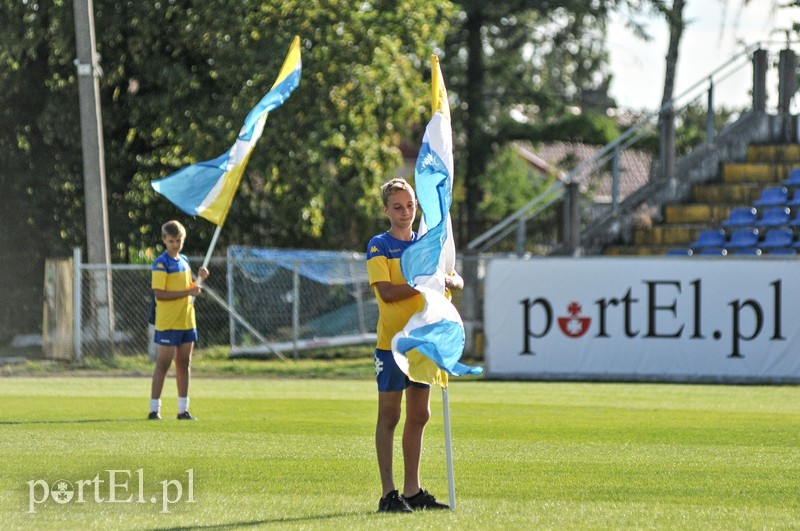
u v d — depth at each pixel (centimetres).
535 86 9912
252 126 3094
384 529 1380
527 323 4022
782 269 3875
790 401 3269
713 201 5612
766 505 1584
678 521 1450
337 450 2127
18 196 5984
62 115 5809
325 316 5294
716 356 3912
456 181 9619
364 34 6291
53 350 4741
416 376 1477
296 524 1416
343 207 6925
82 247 6109
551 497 1639
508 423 2647
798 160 5747
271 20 6044
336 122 6275
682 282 3931
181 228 2708
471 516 1477
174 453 2075
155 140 6241
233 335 4862
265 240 6662
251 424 2600
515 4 8950
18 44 5688
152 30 5759
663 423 2661
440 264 1498
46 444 2202
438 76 1568
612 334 3972
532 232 6106
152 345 4638
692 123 6228
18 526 1397
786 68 5822
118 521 1436
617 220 5516
